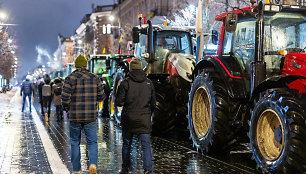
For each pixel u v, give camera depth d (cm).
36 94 4781
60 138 1063
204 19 2634
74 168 619
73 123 615
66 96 606
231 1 2639
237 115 760
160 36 1127
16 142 987
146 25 1159
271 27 736
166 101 1040
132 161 757
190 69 1035
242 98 746
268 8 695
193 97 855
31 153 834
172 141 1000
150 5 6619
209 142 778
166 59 1116
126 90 616
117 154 829
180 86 1054
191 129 859
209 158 780
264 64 689
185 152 845
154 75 1088
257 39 693
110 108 1584
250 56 757
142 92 616
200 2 1023
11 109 2261
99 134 1145
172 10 4547
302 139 559
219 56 814
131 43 1330
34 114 1911
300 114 570
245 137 909
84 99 612
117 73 1345
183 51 1134
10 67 6319
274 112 609
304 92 607
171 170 675
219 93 761
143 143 613
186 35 1141
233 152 843
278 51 677
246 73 764
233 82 754
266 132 646
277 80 612
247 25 774
